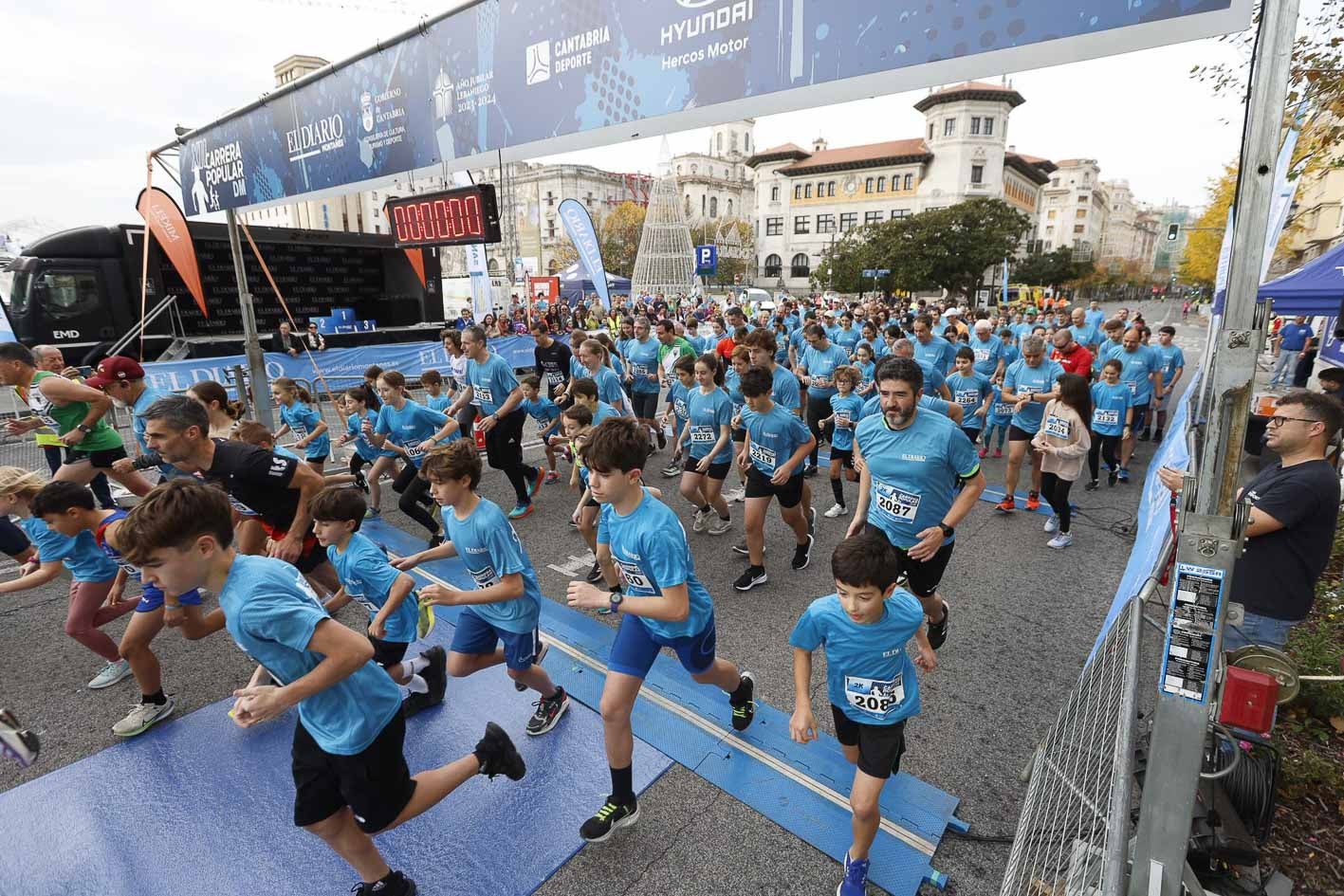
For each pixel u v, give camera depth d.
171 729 3.53
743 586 5.09
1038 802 2.59
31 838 2.83
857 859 2.44
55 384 5.25
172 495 1.87
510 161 5.45
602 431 2.58
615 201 86.19
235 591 1.97
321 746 2.19
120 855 2.74
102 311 12.64
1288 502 2.96
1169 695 1.82
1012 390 6.82
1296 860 2.63
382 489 7.67
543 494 7.59
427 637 4.45
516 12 4.94
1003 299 45.91
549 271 80.44
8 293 12.13
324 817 2.24
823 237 68.94
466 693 3.82
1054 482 5.84
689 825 2.86
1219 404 1.64
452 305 33.16
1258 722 2.27
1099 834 2.30
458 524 2.99
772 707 3.65
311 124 6.97
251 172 7.82
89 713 3.67
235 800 3.04
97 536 3.53
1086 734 2.59
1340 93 5.95
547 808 2.95
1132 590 3.26
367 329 16.44
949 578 5.34
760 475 4.94
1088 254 88.62
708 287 59.59
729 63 3.80
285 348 14.28
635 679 2.70
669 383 9.63
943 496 3.59
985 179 59.88
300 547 3.87
